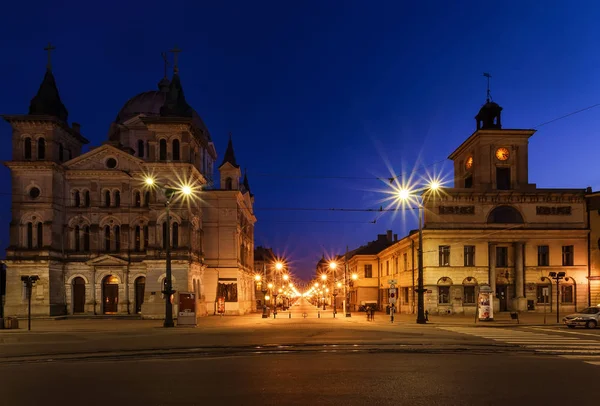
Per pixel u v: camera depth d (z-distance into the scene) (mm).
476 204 52906
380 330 30125
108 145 51469
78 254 51062
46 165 48969
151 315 46375
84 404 10859
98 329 32750
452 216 52562
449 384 12664
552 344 21391
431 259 51469
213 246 56375
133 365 16094
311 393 11711
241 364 16016
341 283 92250
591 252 52438
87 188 52000
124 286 50500
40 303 47719
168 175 48625
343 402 10859
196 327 34094
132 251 51031
